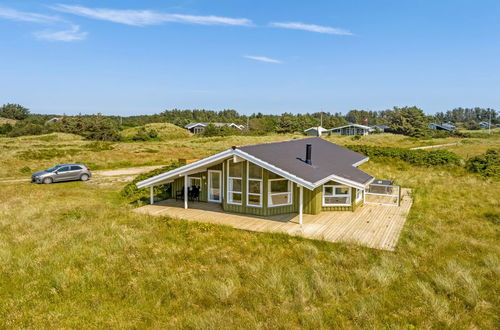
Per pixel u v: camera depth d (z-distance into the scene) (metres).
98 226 12.25
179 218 13.45
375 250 9.99
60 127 73.25
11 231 11.77
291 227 12.32
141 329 6.38
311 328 6.29
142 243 10.62
